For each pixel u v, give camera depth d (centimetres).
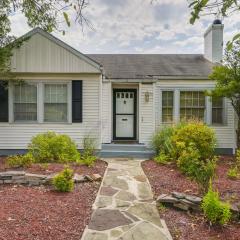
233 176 737
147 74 1231
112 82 1203
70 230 441
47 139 945
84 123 1105
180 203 534
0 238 399
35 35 1073
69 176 631
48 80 1094
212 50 1405
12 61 1069
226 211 454
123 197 597
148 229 452
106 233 436
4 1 700
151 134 1189
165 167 873
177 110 1216
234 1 217
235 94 1070
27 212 497
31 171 748
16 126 1097
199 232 445
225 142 1209
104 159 1049
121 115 1286
